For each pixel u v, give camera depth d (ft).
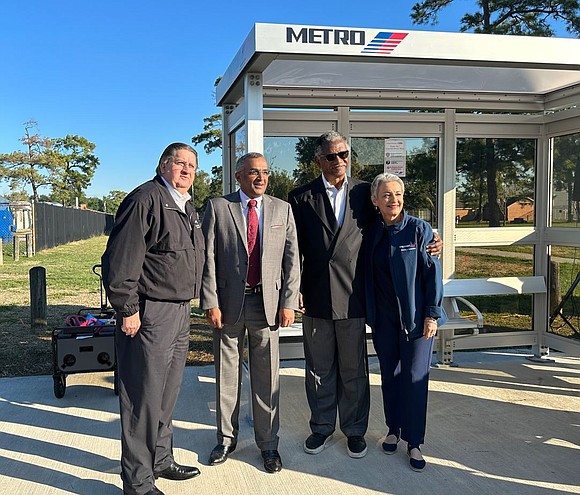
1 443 11.40
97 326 14.46
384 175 10.34
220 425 10.66
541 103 17.25
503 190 17.43
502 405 13.44
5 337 20.74
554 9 39.96
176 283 9.04
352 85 15.30
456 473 10.02
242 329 10.61
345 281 10.57
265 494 9.32
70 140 152.15
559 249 17.02
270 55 11.21
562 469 10.16
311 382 11.13
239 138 14.79
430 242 10.40
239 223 10.23
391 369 10.79
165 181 9.32
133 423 8.94
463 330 17.67
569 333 16.80
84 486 9.64
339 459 10.64
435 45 11.61
